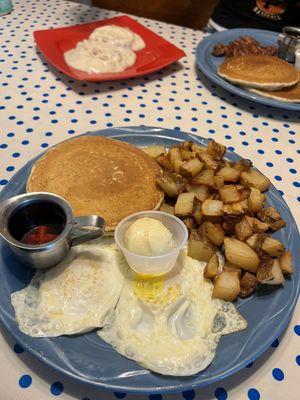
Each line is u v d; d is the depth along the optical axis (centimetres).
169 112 52
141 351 25
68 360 24
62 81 56
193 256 31
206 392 25
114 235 30
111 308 28
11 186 35
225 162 40
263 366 27
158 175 37
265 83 53
